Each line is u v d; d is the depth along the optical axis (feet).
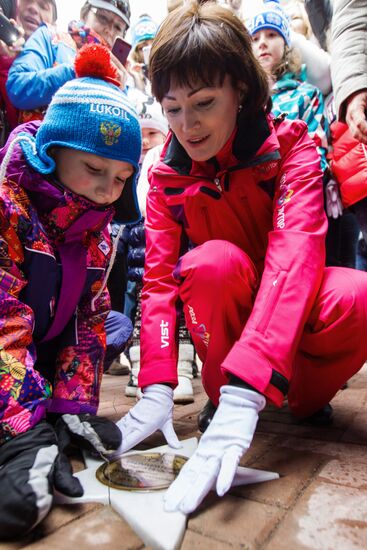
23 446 2.41
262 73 3.01
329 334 3.07
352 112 4.21
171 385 3.31
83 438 2.99
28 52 5.19
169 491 2.36
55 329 3.33
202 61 2.69
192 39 2.70
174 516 2.20
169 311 3.42
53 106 2.90
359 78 4.15
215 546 2.02
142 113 6.54
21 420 2.48
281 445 3.27
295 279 2.74
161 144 6.67
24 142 2.93
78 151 2.81
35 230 2.95
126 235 6.68
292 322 2.65
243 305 3.27
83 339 3.41
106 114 2.80
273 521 2.21
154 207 3.69
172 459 2.98
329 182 5.51
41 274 3.00
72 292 3.25
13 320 2.70
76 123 2.78
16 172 2.91
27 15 6.35
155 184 3.65
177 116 2.92
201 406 4.66
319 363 3.33
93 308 3.51
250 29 5.45
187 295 3.24
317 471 2.79
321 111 5.36
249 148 3.12
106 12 6.46
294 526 2.16
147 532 2.08
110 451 2.94
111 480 2.65
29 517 2.10
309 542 2.02
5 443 2.44
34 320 3.05
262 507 2.35
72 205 3.05
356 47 4.24
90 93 2.82
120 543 2.09
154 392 3.22
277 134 3.28
